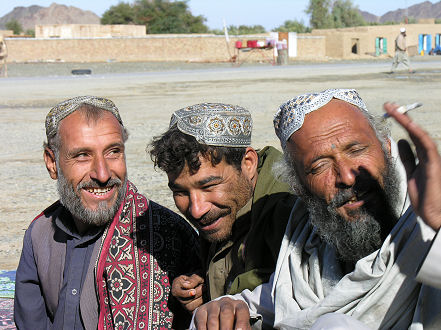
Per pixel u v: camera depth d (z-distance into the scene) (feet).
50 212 10.00
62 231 9.72
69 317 9.48
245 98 54.39
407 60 94.73
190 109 8.60
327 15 333.83
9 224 18.72
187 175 8.43
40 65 156.66
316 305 7.35
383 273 6.93
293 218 8.41
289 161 7.97
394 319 7.08
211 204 8.61
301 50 189.98
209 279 9.35
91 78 96.78
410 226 6.93
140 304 9.45
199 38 180.34
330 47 200.85
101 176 9.11
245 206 9.03
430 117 37.45
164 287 9.64
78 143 9.10
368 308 7.05
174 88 69.67
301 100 7.70
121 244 9.55
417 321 6.92
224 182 8.55
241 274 8.86
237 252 9.10
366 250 7.57
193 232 10.22
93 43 180.45
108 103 9.62
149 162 27.07
